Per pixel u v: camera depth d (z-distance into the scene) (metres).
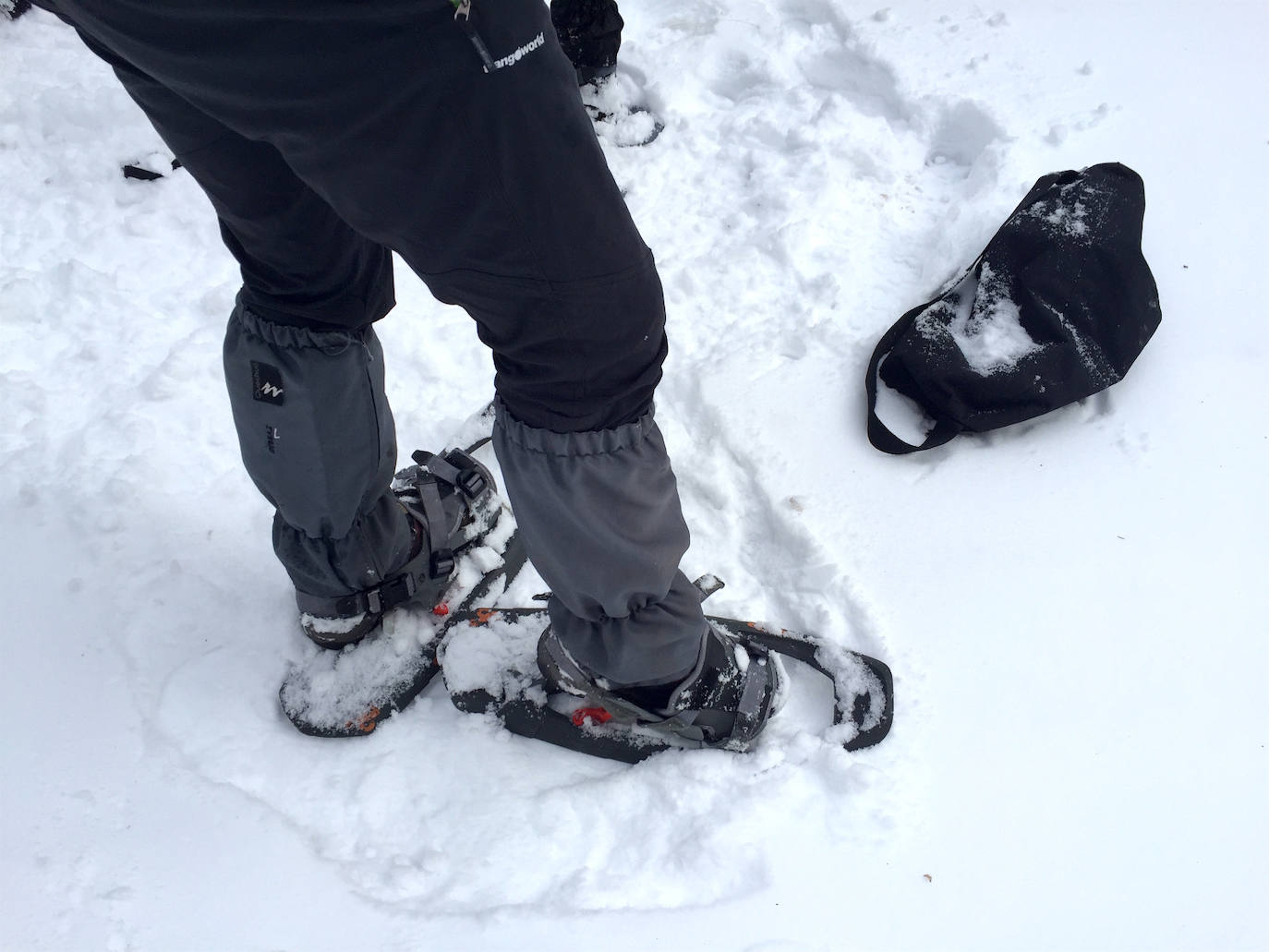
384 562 1.38
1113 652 1.42
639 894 1.19
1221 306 1.84
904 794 1.27
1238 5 2.54
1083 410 1.74
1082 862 1.21
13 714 1.36
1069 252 1.71
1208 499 1.60
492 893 1.20
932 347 1.73
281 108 0.76
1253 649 1.41
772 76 2.48
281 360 1.13
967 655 1.43
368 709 1.37
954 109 2.29
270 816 1.26
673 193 2.25
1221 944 1.14
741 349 1.90
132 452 1.71
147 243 2.14
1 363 1.87
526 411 0.92
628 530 1.00
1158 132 2.17
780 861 1.21
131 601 1.50
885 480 1.68
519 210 0.77
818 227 2.09
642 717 1.28
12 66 2.54
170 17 0.73
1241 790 1.27
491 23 0.68
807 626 1.50
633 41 2.63
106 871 1.20
